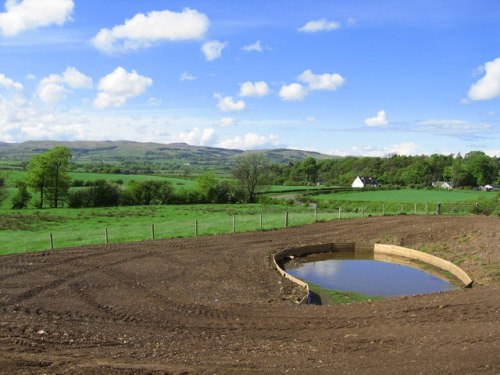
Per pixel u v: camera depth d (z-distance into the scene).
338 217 40.41
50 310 14.84
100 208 60.25
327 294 19.80
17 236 33.06
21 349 10.60
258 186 77.69
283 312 14.66
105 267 21.73
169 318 14.16
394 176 128.50
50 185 64.50
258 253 26.14
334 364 9.78
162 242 28.88
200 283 19.39
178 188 78.62
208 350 10.95
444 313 13.19
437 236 29.72
